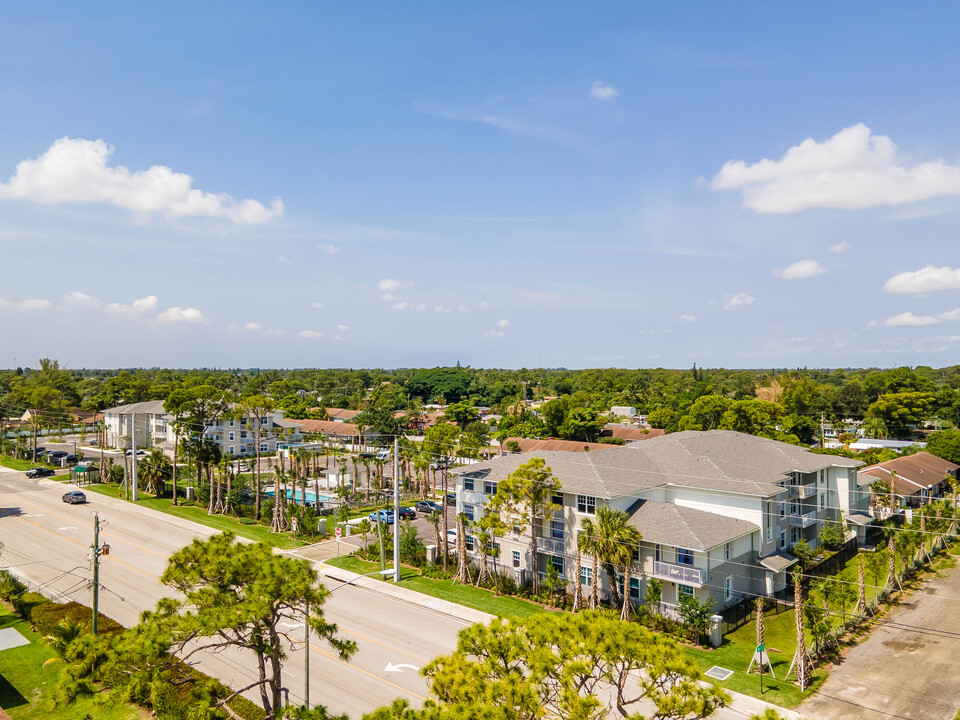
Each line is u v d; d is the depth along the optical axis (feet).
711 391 540.11
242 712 86.53
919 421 429.38
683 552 125.39
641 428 434.71
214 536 69.92
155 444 358.43
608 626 55.57
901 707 89.30
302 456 234.38
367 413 438.40
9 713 87.97
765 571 137.59
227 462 233.76
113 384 510.58
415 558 165.07
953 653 107.96
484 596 137.90
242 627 62.34
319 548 180.75
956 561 162.61
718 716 86.53
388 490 262.67
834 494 180.14
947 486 229.45
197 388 247.91
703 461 158.71
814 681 97.45
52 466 315.37
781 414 340.80
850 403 526.98
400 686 96.17
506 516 139.44
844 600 118.52
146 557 166.09
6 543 177.99
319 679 98.43
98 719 85.61
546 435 391.24
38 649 110.52
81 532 191.83
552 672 52.31
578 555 124.47
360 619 124.98
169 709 61.11
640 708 85.15
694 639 112.88
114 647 58.85
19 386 509.76
